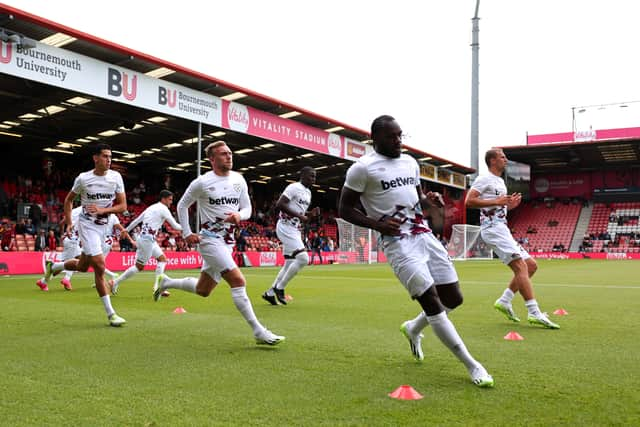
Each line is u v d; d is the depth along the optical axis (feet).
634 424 8.24
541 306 24.71
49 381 10.87
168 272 54.03
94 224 18.56
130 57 45.73
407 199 11.59
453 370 11.85
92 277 44.57
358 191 11.64
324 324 18.93
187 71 49.98
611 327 18.31
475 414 8.73
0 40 37.17
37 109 57.62
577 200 147.64
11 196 75.41
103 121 63.87
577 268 67.82
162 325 18.49
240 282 14.98
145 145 78.59
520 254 18.86
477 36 106.73
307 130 68.95
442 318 10.83
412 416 8.65
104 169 18.66
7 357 13.17
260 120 60.85
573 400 9.50
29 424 8.31
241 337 16.14
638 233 132.87
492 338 16.08
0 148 79.15
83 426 8.22
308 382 10.82
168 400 9.56
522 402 9.40
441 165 108.17
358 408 9.08
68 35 40.88
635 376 11.28
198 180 15.44
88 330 17.37
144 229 28.73
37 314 21.17
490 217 19.39
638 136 123.75
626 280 43.55
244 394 9.95
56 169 85.61
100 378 11.13
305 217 24.48
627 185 142.31
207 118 53.57
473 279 45.68
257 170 101.71
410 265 11.13
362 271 59.77
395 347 14.55
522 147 123.65
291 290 33.42
